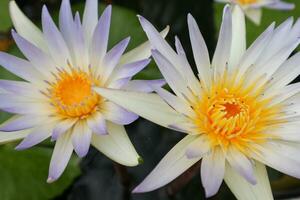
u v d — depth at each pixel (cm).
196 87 46
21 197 53
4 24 60
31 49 47
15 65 47
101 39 47
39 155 55
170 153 44
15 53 58
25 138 45
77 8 60
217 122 45
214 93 46
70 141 46
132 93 44
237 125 45
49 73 48
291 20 46
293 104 46
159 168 43
